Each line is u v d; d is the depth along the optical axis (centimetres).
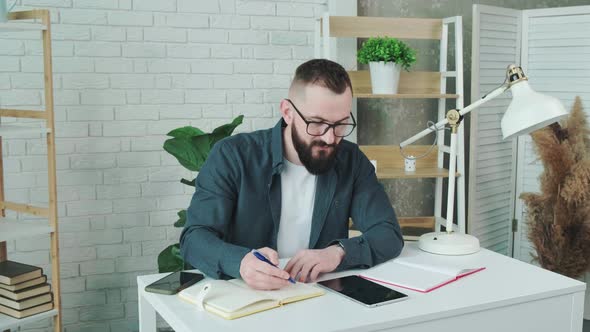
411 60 316
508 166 372
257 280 154
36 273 260
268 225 193
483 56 343
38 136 301
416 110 367
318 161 175
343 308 147
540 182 348
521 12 362
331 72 169
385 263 187
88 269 316
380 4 353
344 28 323
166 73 321
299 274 169
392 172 331
